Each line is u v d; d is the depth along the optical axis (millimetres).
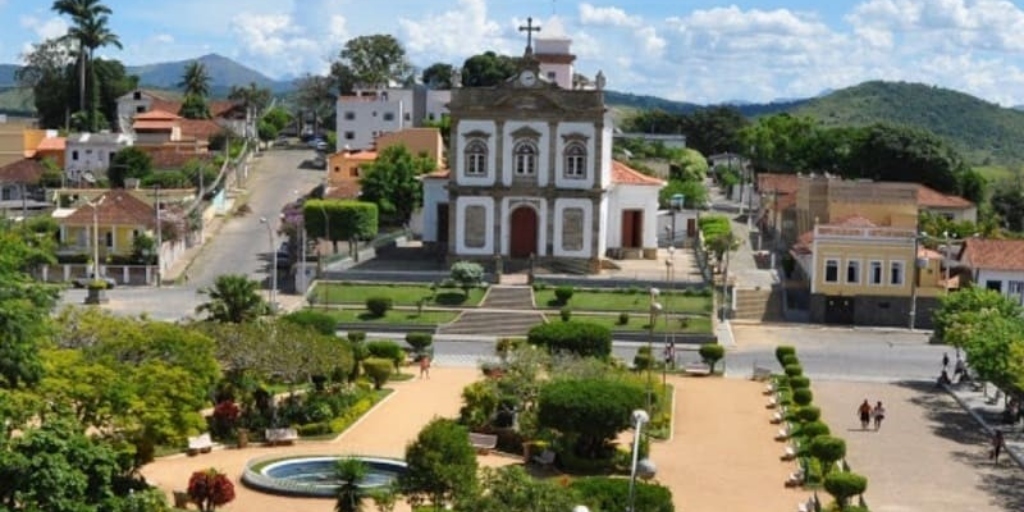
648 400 67250
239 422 68938
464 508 42875
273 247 118562
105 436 51844
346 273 118375
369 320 106250
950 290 112250
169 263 127125
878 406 76688
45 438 41750
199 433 61219
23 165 173125
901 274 112875
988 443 73375
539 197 124000
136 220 125312
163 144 185875
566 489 43375
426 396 80938
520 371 71625
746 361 97500
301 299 113688
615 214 129875
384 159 145125
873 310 113438
